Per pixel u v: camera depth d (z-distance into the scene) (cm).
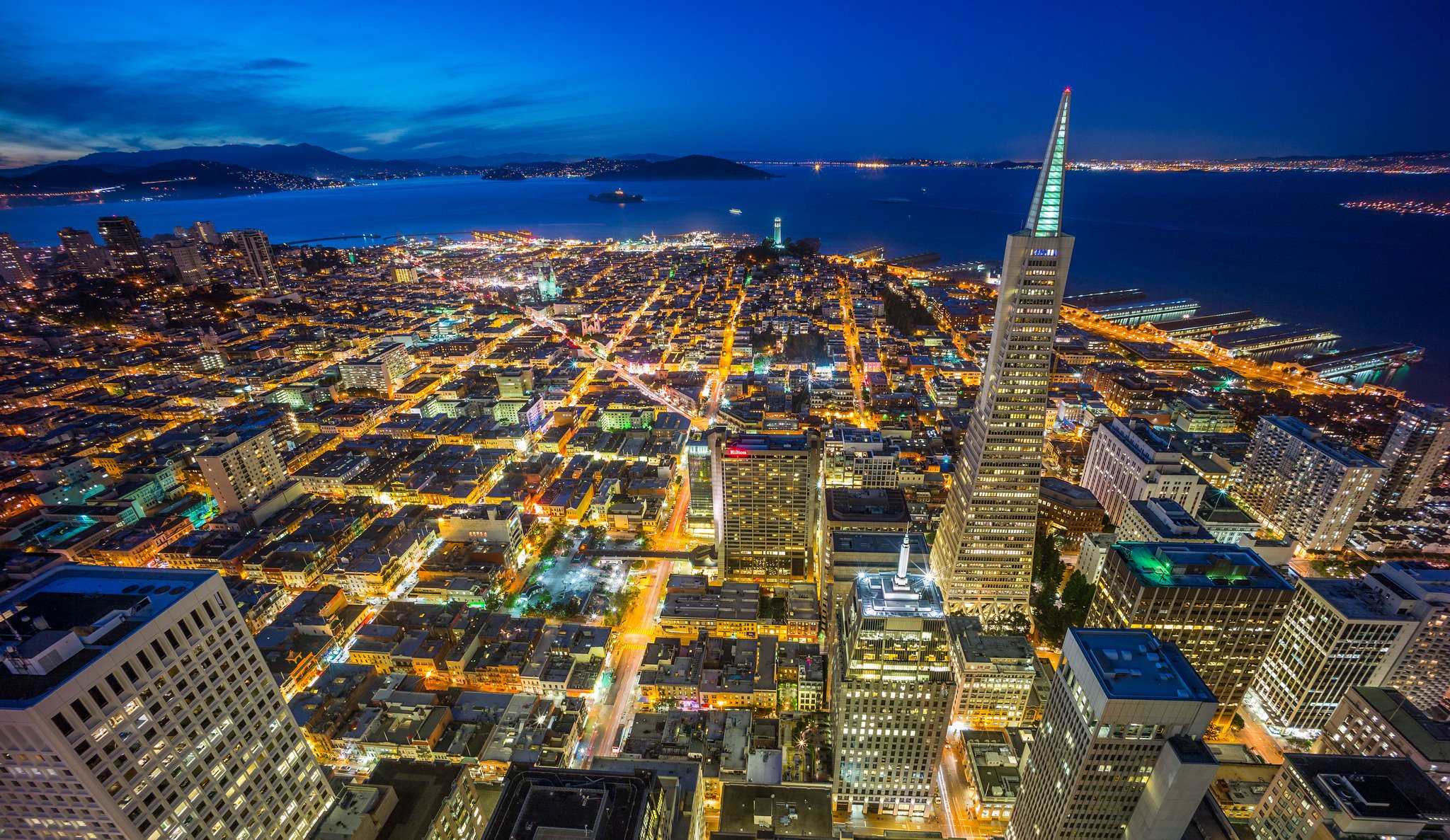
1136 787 12875
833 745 18662
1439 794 13388
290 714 13000
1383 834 12900
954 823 18400
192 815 10962
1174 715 12031
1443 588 19175
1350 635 19350
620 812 10275
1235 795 17500
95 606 10344
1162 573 19588
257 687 12200
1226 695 19912
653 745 19875
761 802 16712
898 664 16038
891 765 17362
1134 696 12125
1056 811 14000
